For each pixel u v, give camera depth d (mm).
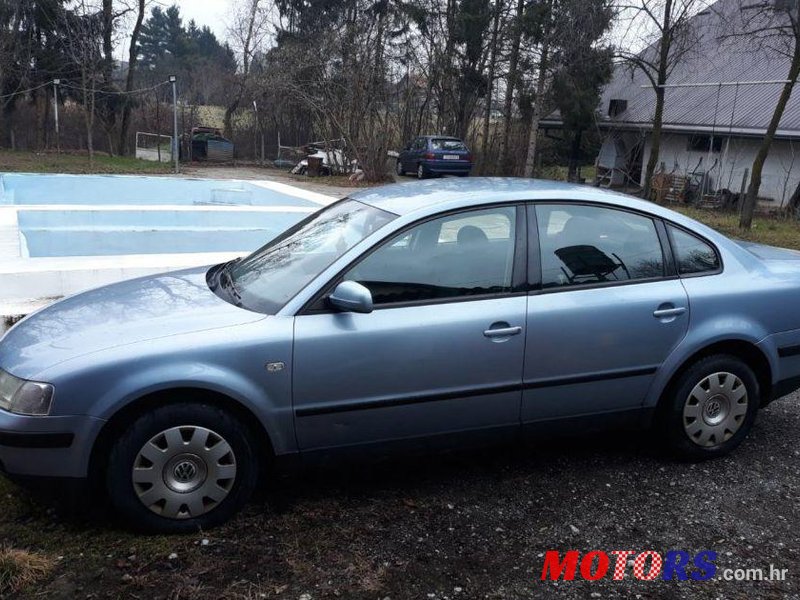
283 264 3639
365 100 26328
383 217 3541
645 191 20453
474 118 30922
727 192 21250
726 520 3344
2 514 3195
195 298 3504
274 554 2961
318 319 3188
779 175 20859
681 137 24922
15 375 2939
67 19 29656
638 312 3629
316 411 3186
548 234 3621
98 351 2945
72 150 31594
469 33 28391
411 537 3129
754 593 2811
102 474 3031
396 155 28859
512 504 3449
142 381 2902
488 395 3441
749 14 20938
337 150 27844
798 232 16391
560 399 3590
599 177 28266
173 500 3033
